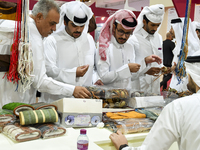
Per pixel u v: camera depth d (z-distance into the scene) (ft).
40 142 4.66
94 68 9.12
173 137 4.00
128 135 5.57
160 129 4.03
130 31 8.34
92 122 6.09
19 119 5.48
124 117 6.25
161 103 7.47
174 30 10.69
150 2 13.38
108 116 6.30
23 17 5.50
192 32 10.65
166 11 13.52
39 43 6.48
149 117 6.52
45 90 6.56
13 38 6.34
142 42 9.80
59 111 5.90
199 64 4.84
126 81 8.84
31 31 6.41
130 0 20.42
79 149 4.21
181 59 7.61
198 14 11.80
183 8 11.03
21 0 5.53
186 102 4.07
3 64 6.46
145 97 7.57
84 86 7.41
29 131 4.69
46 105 5.63
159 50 10.11
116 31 8.41
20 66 5.49
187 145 3.92
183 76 7.64
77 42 8.08
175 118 3.99
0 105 6.75
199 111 3.92
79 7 7.39
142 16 9.53
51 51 7.60
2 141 4.67
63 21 7.83
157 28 9.97
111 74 8.22
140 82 9.80
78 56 8.07
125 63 8.90
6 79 6.77
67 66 7.93
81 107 5.95
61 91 6.58
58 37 7.91
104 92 7.17
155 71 9.00
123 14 8.04
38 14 6.51
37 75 6.40
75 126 5.88
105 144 5.05
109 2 21.29
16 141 4.66
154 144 4.02
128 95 7.60
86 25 8.35
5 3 6.66
